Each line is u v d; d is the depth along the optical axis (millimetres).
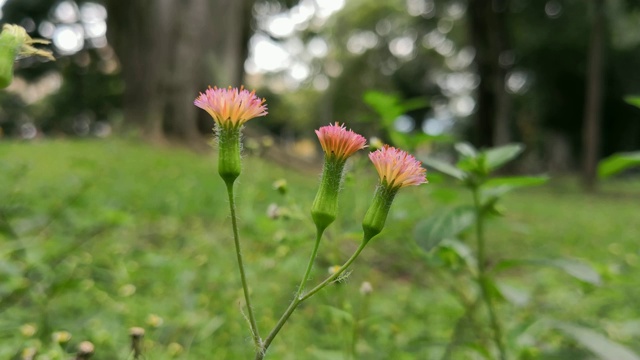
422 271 3752
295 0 24734
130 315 2645
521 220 9273
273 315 2771
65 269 3002
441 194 2545
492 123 25578
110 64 26969
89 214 4320
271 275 3176
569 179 27109
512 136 33750
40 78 26516
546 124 32188
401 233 2639
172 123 14953
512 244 6406
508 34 25875
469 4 24438
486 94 25422
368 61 42219
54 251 3047
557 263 2053
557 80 29141
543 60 27250
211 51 15664
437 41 31375
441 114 38781
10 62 1093
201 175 8289
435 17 27203
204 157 12578
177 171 8531
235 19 16250
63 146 10688
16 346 2145
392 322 2900
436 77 37469
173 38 15188
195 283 3166
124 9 16344
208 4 15594
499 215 2207
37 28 25391
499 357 2312
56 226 3822
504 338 2635
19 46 1120
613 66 29266
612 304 3617
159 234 4594
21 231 3225
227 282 3055
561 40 25938
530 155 34688
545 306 3322
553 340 2744
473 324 2598
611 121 31391
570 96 29766
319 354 2299
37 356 1971
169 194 6191
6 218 3127
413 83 37375
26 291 2523
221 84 14766
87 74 27062
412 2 28219
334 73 44875
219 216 5277
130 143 12648
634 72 29625
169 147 13969
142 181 7105
